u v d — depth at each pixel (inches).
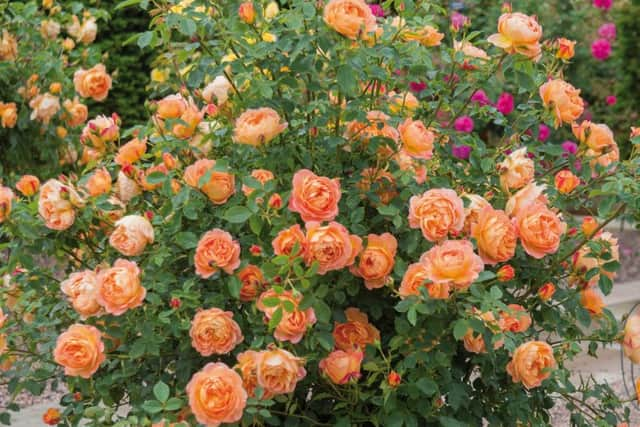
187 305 107.0
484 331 104.7
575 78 362.0
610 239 117.0
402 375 109.3
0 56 167.9
